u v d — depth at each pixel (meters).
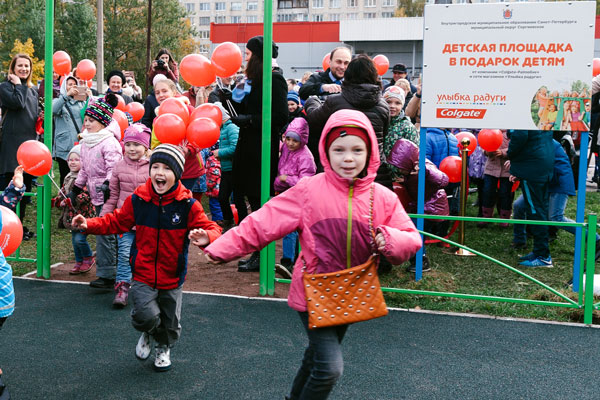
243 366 3.80
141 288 3.61
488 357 3.98
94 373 3.70
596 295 5.16
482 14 5.13
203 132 5.08
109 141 5.50
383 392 3.46
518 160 6.29
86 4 52.97
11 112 7.57
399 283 5.67
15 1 52.75
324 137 2.73
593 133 10.55
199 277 5.89
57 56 8.05
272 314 4.78
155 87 6.59
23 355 3.95
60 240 7.42
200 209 3.65
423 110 5.37
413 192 6.10
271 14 5.05
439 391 3.48
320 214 2.69
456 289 5.52
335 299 2.62
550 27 5.02
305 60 29.77
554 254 7.07
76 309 4.87
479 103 5.23
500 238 7.85
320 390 2.65
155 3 57.91
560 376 3.70
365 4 96.38
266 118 5.16
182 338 4.26
